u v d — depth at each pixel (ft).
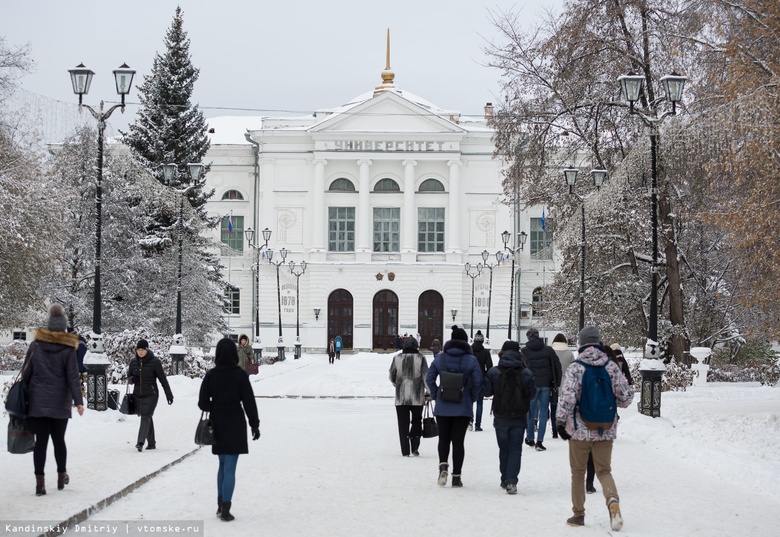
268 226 273.54
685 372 128.06
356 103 289.53
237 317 276.21
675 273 134.21
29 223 130.72
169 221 192.44
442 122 270.46
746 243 70.59
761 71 72.79
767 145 67.26
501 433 46.57
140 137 206.39
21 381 42.75
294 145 274.77
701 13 92.68
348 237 274.98
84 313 163.02
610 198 125.80
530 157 136.98
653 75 122.52
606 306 147.13
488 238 274.36
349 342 270.87
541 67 134.51
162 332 184.75
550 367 64.28
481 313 270.87
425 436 58.49
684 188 127.24
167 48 209.97
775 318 79.51
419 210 275.59
